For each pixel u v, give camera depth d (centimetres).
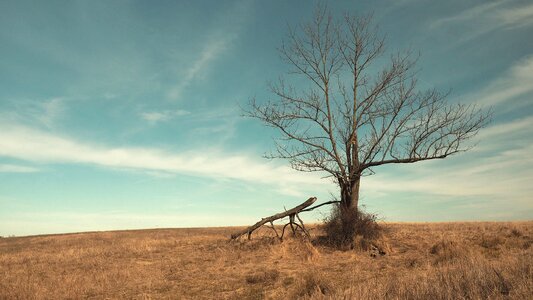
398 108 2105
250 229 2281
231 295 1213
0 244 3622
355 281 1273
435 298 748
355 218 2069
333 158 2203
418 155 2083
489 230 2455
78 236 4041
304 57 2303
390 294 816
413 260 1625
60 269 1722
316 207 2252
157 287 1341
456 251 1586
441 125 2059
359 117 2255
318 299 925
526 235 2061
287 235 2316
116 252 2208
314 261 1717
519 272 842
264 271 1512
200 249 2155
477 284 791
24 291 1246
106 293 1274
